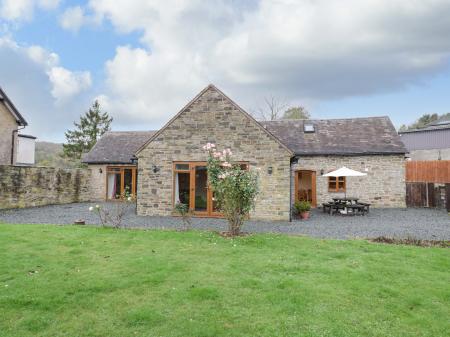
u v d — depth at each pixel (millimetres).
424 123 58844
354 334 4125
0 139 22531
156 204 15672
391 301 5105
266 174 14758
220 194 10344
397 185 20656
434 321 4496
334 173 17562
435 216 16406
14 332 4043
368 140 21531
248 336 4023
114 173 24672
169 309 4715
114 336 3992
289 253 7824
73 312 4590
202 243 8758
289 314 4625
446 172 23094
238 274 6215
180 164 15594
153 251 7848
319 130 23109
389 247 8594
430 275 6273
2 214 15383
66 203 21734
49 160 45812
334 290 5469
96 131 46094
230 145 15094
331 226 12984
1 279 5762
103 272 6207
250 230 11844
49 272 6164
